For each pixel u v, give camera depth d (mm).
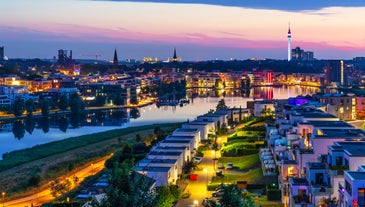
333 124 181500
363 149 123375
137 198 83312
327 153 138750
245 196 117250
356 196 94812
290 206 129125
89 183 182250
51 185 191875
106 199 85125
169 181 170750
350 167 116125
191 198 163000
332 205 112875
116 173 92125
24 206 169375
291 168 153000
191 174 192250
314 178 126062
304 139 166375
